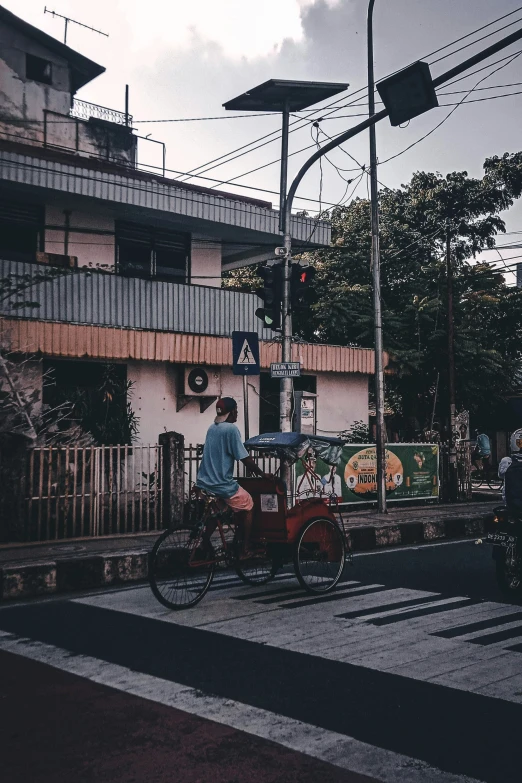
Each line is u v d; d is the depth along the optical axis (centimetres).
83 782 364
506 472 812
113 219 1816
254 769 379
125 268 1831
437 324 2434
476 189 3075
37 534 1104
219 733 425
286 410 1219
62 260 1667
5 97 2077
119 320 1692
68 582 895
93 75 2334
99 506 1172
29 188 1591
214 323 1858
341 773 375
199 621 698
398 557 1103
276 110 1722
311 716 451
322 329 2364
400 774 374
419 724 438
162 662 563
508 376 2578
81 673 535
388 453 1633
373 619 697
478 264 2730
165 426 1769
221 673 534
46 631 668
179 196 1770
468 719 446
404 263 2578
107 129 2327
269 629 663
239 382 1902
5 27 2081
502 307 2683
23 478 1089
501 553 795
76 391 1546
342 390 2105
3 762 386
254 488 818
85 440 1359
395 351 2231
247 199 2066
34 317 1554
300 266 1234
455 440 1869
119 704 471
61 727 434
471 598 788
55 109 2186
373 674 531
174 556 756
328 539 841
